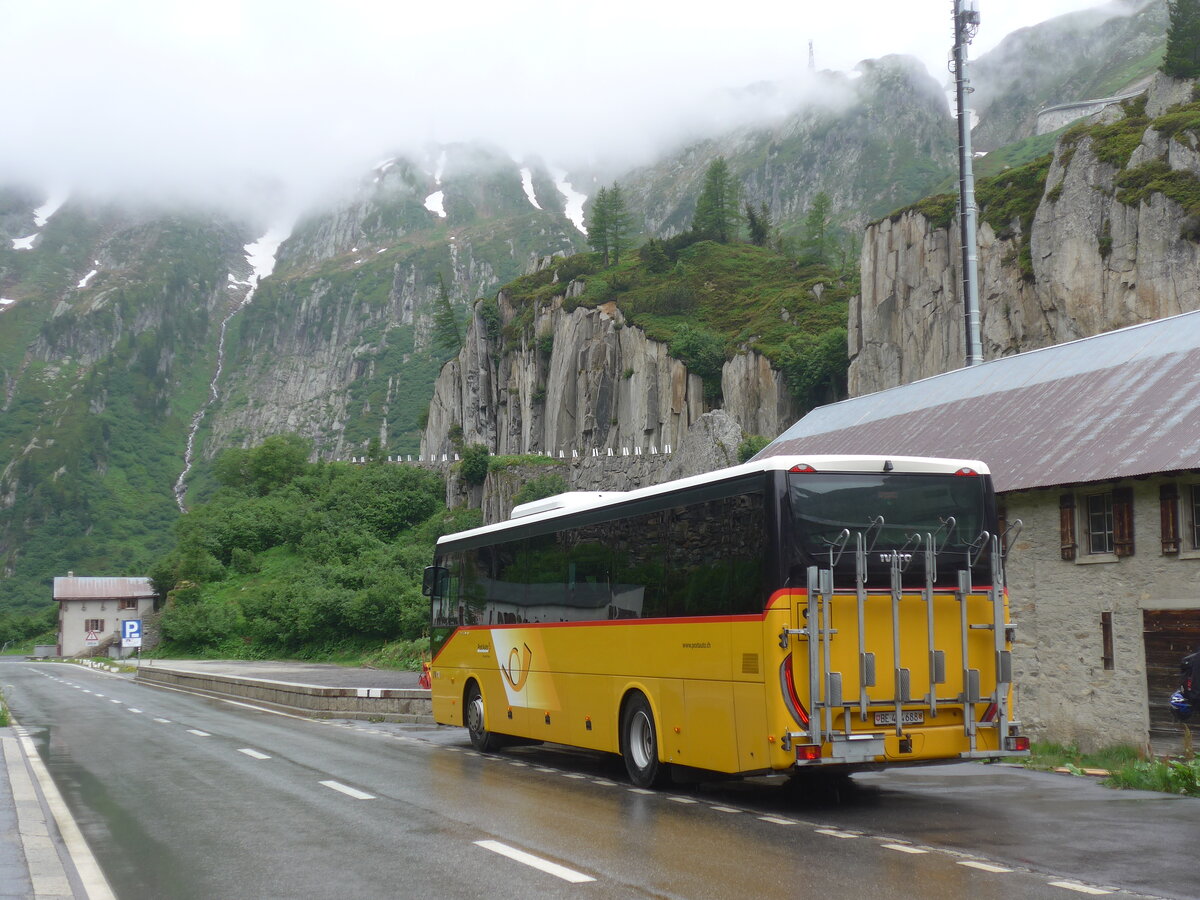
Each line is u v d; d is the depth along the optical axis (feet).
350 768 52.08
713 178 522.06
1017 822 35.14
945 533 39.04
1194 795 41.16
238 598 288.30
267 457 467.93
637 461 326.24
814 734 35.88
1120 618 54.60
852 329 306.55
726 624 39.17
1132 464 53.83
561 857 29.73
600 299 448.65
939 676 37.86
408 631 201.57
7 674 225.97
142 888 26.63
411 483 379.76
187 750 61.26
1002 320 244.42
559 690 52.60
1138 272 208.85
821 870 27.76
